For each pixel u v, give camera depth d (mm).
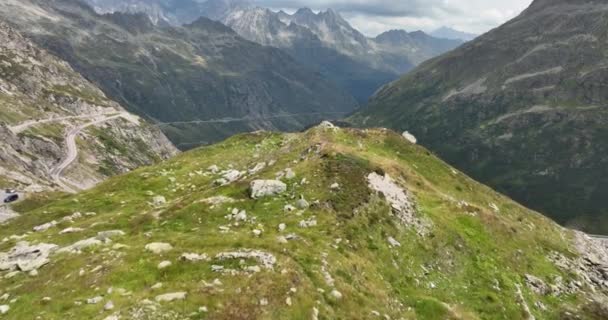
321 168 52531
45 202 102188
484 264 48781
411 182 63156
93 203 66062
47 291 28766
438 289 41688
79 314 24922
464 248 49906
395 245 44250
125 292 27234
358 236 42469
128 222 50406
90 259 33219
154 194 70188
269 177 52844
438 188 70812
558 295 50656
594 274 61750
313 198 47062
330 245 38781
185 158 89375
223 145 96500
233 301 26516
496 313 41344
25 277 33125
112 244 37625
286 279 29500
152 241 36406
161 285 27797
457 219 56375
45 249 40938
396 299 36375
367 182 50625
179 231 42625
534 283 50219
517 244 58000
